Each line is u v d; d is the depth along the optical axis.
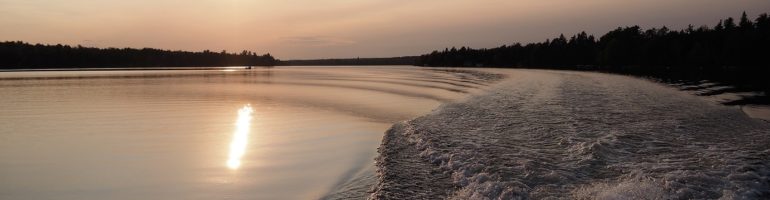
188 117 18.33
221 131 14.93
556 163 9.34
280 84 43.09
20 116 18.84
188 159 11.09
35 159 11.18
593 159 9.52
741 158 9.45
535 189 7.71
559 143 11.34
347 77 59.91
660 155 9.94
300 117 18.27
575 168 8.93
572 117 15.91
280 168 10.27
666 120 15.13
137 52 160.38
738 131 13.23
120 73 82.62
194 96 28.83
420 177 8.83
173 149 12.22
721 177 8.08
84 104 23.61
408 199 7.60
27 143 13.09
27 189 8.93
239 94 30.36
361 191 8.41
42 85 41.44
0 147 12.54
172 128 15.52
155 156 11.45
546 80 42.53
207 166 10.46
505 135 12.64
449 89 33.81
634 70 75.50
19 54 119.31
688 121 14.98
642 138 11.84
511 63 127.75
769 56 66.94
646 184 7.66
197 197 8.39
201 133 14.55
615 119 15.36
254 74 77.38
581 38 116.50
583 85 33.88
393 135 13.48
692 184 7.68
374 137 13.70
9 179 9.55
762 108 20.34
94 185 9.12
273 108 21.64
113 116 18.70
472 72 78.31
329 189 8.70
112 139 13.62
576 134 12.51
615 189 7.45
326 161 10.84
